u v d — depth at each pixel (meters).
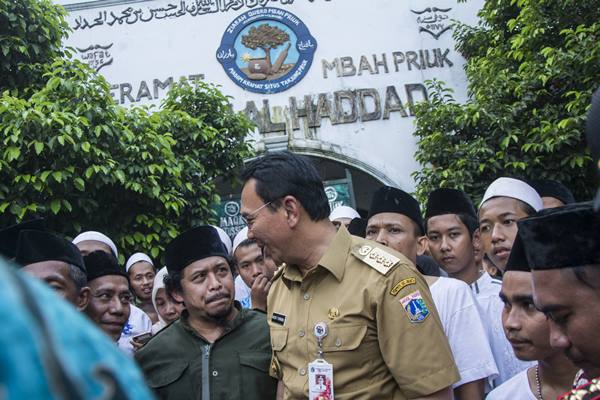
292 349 1.90
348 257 1.90
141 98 8.86
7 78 5.88
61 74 5.76
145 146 5.70
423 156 7.17
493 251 2.83
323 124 8.81
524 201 2.80
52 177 5.14
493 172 6.71
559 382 1.78
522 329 1.75
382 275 1.80
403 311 1.75
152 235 5.74
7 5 5.70
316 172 1.97
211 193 6.62
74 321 0.56
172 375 2.36
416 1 9.15
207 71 8.93
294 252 1.92
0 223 5.17
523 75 6.52
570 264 1.14
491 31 7.73
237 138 7.11
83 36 9.05
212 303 2.41
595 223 1.12
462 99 8.77
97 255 2.79
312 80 8.94
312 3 9.17
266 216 1.88
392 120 8.80
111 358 0.57
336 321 1.80
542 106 6.66
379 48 9.03
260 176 1.91
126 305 2.82
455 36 8.59
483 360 2.36
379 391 1.77
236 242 3.65
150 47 9.02
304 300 1.92
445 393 1.74
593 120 1.07
